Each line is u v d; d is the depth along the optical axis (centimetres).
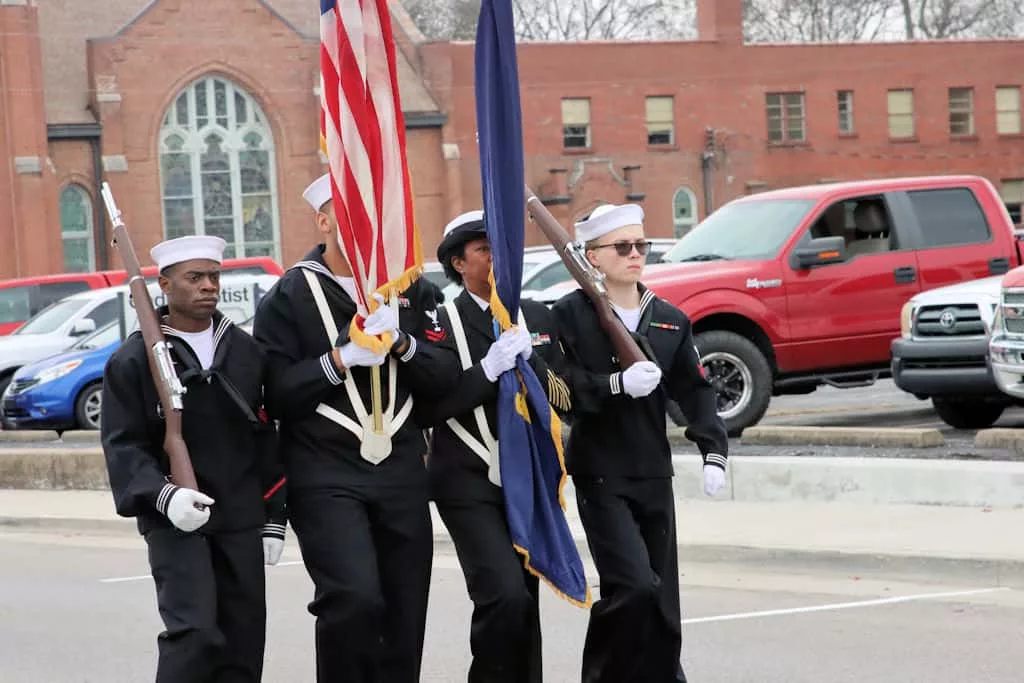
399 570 931
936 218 2347
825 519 1722
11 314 4194
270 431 916
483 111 956
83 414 3247
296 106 7494
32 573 1780
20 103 6919
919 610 1359
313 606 914
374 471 916
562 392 957
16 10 6919
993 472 1716
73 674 1255
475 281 982
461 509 945
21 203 6919
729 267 2212
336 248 945
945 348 2103
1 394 3553
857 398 3141
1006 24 11188
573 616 1411
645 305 1012
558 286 2312
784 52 8106
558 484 955
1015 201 8506
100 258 7194
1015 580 1445
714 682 1134
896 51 8262
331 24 929
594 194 7812
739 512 1805
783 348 2227
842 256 2248
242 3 7394
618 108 7875
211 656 868
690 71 7969
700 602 1439
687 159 7981
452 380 928
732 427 2180
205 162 7400
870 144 8250
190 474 873
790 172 8138
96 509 2214
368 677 906
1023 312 1978
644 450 981
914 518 1691
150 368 887
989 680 1108
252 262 4062
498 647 926
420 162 7625
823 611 1371
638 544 965
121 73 7206
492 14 945
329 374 899
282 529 923
